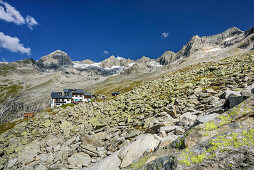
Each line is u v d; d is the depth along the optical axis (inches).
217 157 193.8
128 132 917.2
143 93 2167.8
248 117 266.8
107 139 916.6
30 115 2139.5
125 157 474.6
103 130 1115.9
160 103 1293.1
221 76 1615.4
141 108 1354.6
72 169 705.0
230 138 214.2
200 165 194.9
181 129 530.6
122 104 1760.6
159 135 580.4
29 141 1198.3
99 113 1686.8
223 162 186.5
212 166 188.9
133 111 1385.3
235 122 263.4
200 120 429.7
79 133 1253.7
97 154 780.6
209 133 259.9
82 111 1827.0
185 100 1078.4
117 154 532.1
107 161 525.7
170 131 596.1
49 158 873.5
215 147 207.9
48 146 1080.2
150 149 439.8
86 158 758.5
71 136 1245.7
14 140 1196.5
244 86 837.8
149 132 734.5
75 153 815.7
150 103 1467.8
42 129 1418.6
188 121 591.8
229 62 2598.4
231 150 193.8
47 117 1713.8
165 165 228.4
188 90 1402.6
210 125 278.5
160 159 246.2
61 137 1250.0
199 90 1216.2
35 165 872.3
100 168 513.0
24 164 908.0
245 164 172.9
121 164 463.2
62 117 1704.0
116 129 1027.3
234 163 180.1
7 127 1831.9
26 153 991.6
